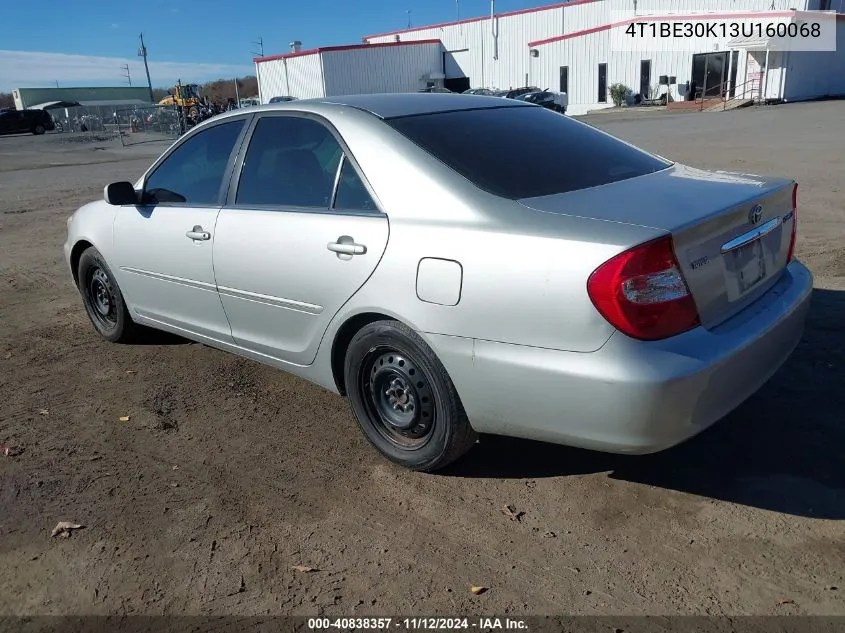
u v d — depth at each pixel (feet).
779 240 10.59
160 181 14.64
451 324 9.45
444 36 163.02
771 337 9.59
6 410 13.65
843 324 15.52
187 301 13.97
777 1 118.11
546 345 8.71
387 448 11.16
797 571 8.46
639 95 128.88
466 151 10.53
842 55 120.47
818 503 9.68
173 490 10.75
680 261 8.47
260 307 12.28
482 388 9.39
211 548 9.39
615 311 8.20
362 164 10.75
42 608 8.43
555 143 11.51
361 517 9.94
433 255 9.55
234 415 13.17
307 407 13.42
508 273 8.89
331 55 143.33
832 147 47.88
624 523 9.52
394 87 156.46
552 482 10.54
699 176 11.03
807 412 11.97
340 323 10.92
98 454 11.89
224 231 12.59
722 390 8.82
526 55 148.46
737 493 10.00
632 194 9.71
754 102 110.73
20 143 119.24
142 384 14.71
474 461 11.20
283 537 9.57
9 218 38.32
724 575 8.46
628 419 8.33
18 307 20.84
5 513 10.26
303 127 11.92
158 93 317.83
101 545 9.50
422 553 9.14
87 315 19.34
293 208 11.62
